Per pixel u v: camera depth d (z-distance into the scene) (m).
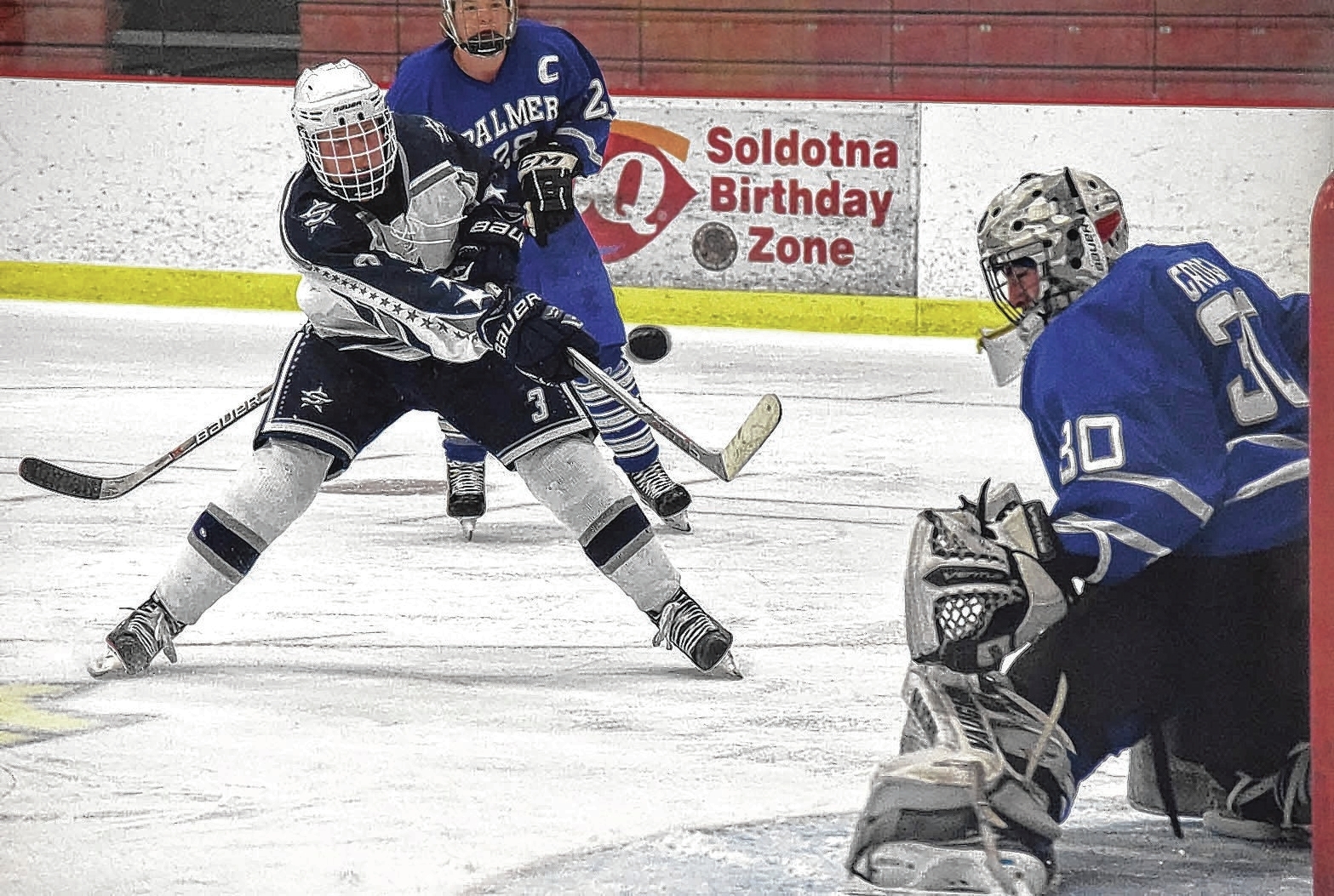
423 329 10.04
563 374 10.29
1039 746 7.39
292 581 13.45
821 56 31.42
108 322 28.89
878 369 25.30
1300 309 8.02
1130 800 8.55
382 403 10.83
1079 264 7.92
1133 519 7.06
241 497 10.70
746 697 10.46
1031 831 7.28
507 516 16.14
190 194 30.72
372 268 10.01
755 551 14.62
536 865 7.66
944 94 31.06
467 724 9.88
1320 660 6.66
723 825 8.19
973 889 7.22
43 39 32.50
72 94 30.75
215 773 8.98
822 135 29.08
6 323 28.55
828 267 29.31
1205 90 30.27
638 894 7.32
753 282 29.55
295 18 32.53
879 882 7.31
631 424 15.20
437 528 15.52
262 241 30.64
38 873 7.58
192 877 7.54
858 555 14.45
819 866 7.62
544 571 13.88
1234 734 7.91
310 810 8.42
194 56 32.59
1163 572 7.63
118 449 18.81
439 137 10.36
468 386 10.62
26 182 31.03
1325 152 28.08
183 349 26.23
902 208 28.95
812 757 9.27
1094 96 30.77
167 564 13.97
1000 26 30.69
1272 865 7.73
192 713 10.06
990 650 7.16
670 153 29.53
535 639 11.84
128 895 7.34
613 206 29.80
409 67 15.20
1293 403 7.61
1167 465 7.13
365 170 9.93
